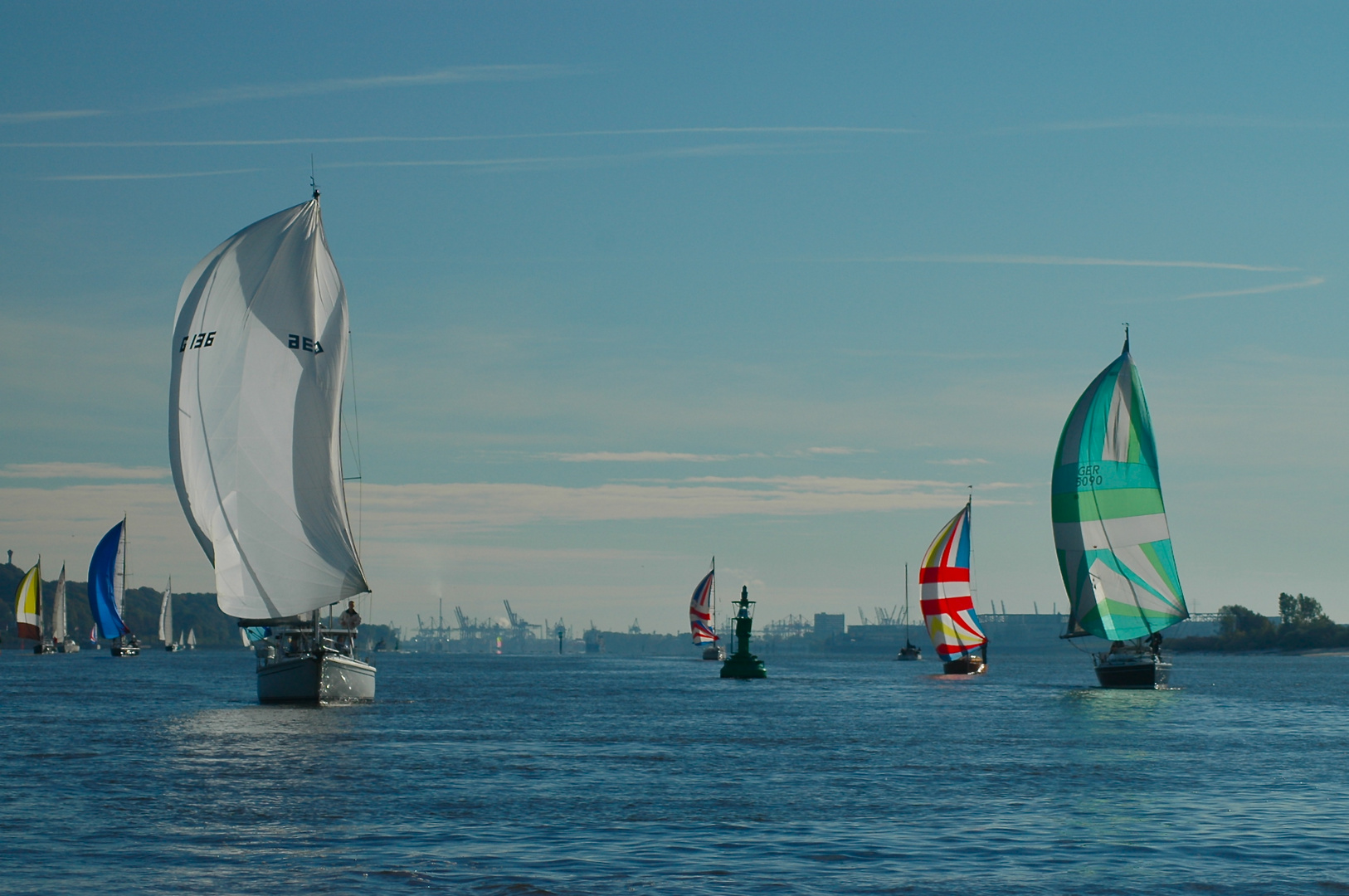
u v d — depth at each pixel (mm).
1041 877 34000
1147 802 46438
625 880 33188
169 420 85688
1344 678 195875
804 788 49719
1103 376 121438
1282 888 33031
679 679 175000
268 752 59750
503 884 32625
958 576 185000
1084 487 121812
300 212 86250
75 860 34812
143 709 88750
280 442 84750
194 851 36094
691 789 49219
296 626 86188
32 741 64062
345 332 87062
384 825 40281
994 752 63969
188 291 85812
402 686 144125
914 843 38312
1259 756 62938
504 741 67938
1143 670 126438
